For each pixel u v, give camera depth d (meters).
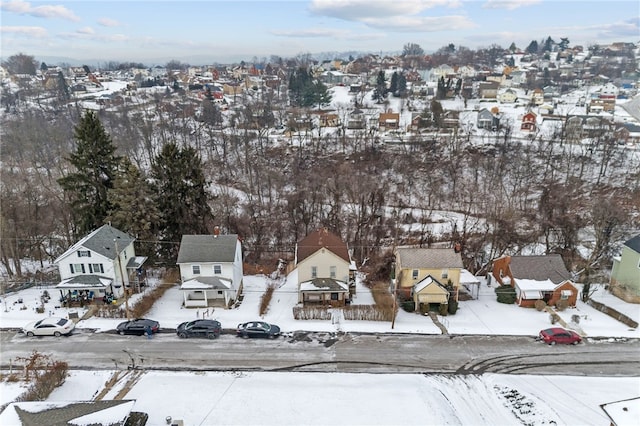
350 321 37.06
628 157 83.12
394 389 28.20
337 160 86.12
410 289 40.09
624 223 57.03
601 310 39.03
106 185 46.38
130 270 42.28
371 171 80.00
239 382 28.80
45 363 30.38
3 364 30.42
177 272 45.66
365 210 62.25
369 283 45.19
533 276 40.53
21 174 62.47
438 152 87.38
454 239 55.16
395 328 35.97
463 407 26.66
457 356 32.03
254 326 34.62
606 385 28.67
